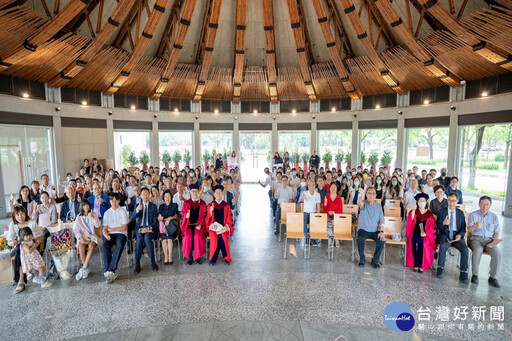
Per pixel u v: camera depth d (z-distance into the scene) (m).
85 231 4.97
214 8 9.70
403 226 7.47
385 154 14.06
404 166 13.49
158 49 11.92
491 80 9.64
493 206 9.91
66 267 4.90
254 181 16.73
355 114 14.57
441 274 4.81
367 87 13.09
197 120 15.45
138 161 14.55
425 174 8.49
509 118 9.13
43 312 3.87
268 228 7.67
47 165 10.90
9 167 9.45
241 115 15.91
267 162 16.67
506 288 4.46
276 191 8.07
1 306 4.02
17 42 7.46
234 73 12.70
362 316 3.75
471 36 7.72
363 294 4.29
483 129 10.28
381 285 4.57
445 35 8.53
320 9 9.53
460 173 11.32
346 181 7.98
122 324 3.61
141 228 5.21
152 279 4.82
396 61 10.80
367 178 8.61
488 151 10.10
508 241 6.59
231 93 14.82
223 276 4.90
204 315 3.79
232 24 11.93
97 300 4.17
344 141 15.28
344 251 6.07
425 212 5.01
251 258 5.67
